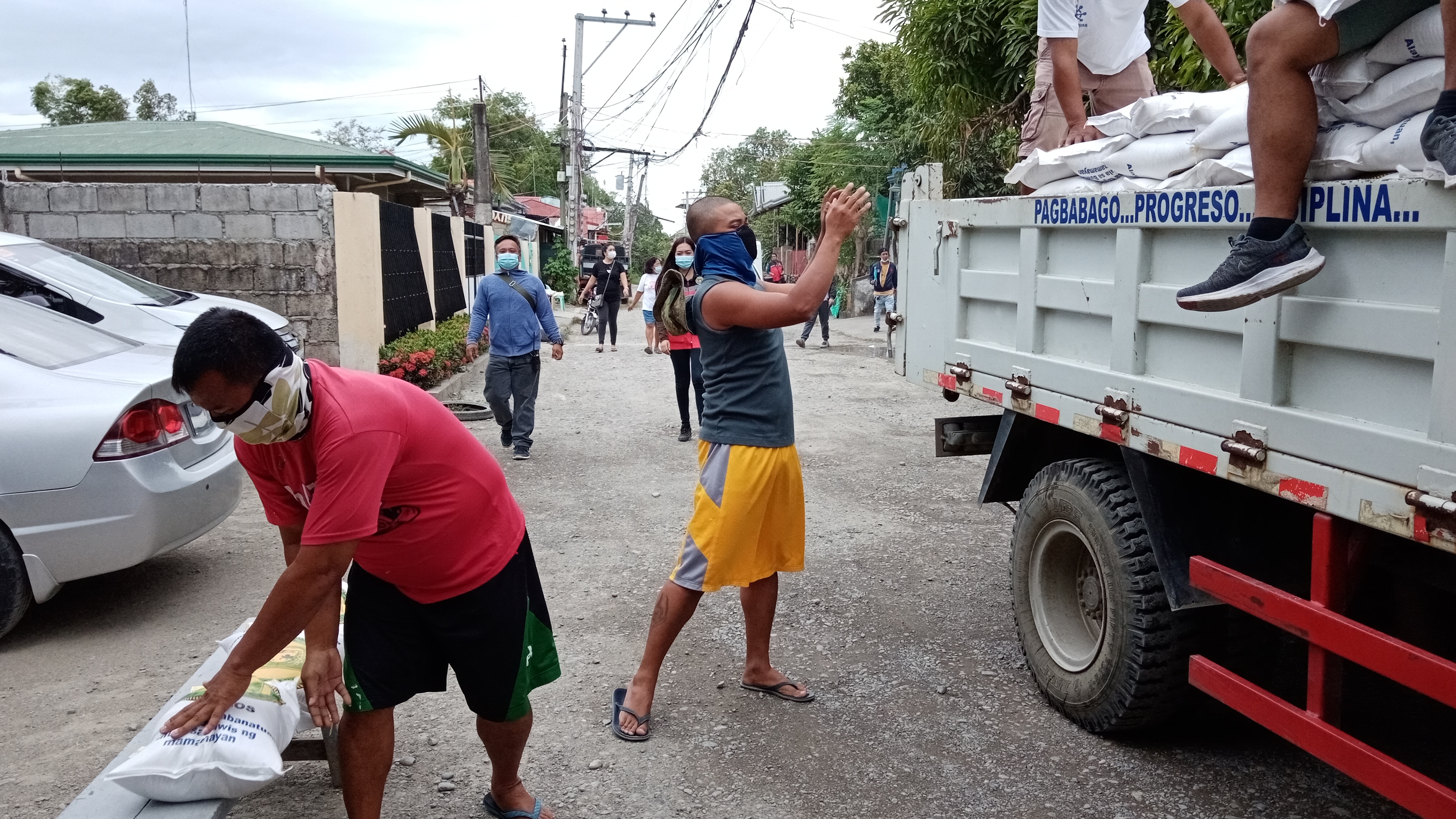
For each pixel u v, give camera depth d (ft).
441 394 36.42
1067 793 11.18
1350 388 8.30
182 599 17.24
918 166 15.56
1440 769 11.33
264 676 9.58
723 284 11.97
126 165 46.73
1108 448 12.58
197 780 8.36
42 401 15.11
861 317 84.64
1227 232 9.36
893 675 14.28
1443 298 7.30
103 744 12.32
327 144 51.88
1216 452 9.56
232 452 18.15
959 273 14.16
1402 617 9.11
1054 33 15.06
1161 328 10.43
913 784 11.43
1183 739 12.36
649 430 32.50
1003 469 14.02
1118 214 10.74
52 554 15.08
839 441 30.53
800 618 16.38
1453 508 7.13
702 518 12.33
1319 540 8.54
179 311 23.35
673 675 14.34
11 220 33.99
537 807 10.69
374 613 8.97
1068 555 12.99
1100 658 11.91
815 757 12.05
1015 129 39.91
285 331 25.95
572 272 108.99
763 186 145.69
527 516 22.50
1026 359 12.64
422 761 11.99
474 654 9.18
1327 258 8.44
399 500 8.41
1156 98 10.87
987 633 15.72
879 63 75.05
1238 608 9.63
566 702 13.53
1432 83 7.67
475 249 64.23
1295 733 8.96
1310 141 8.45
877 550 19.88
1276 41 8.45
